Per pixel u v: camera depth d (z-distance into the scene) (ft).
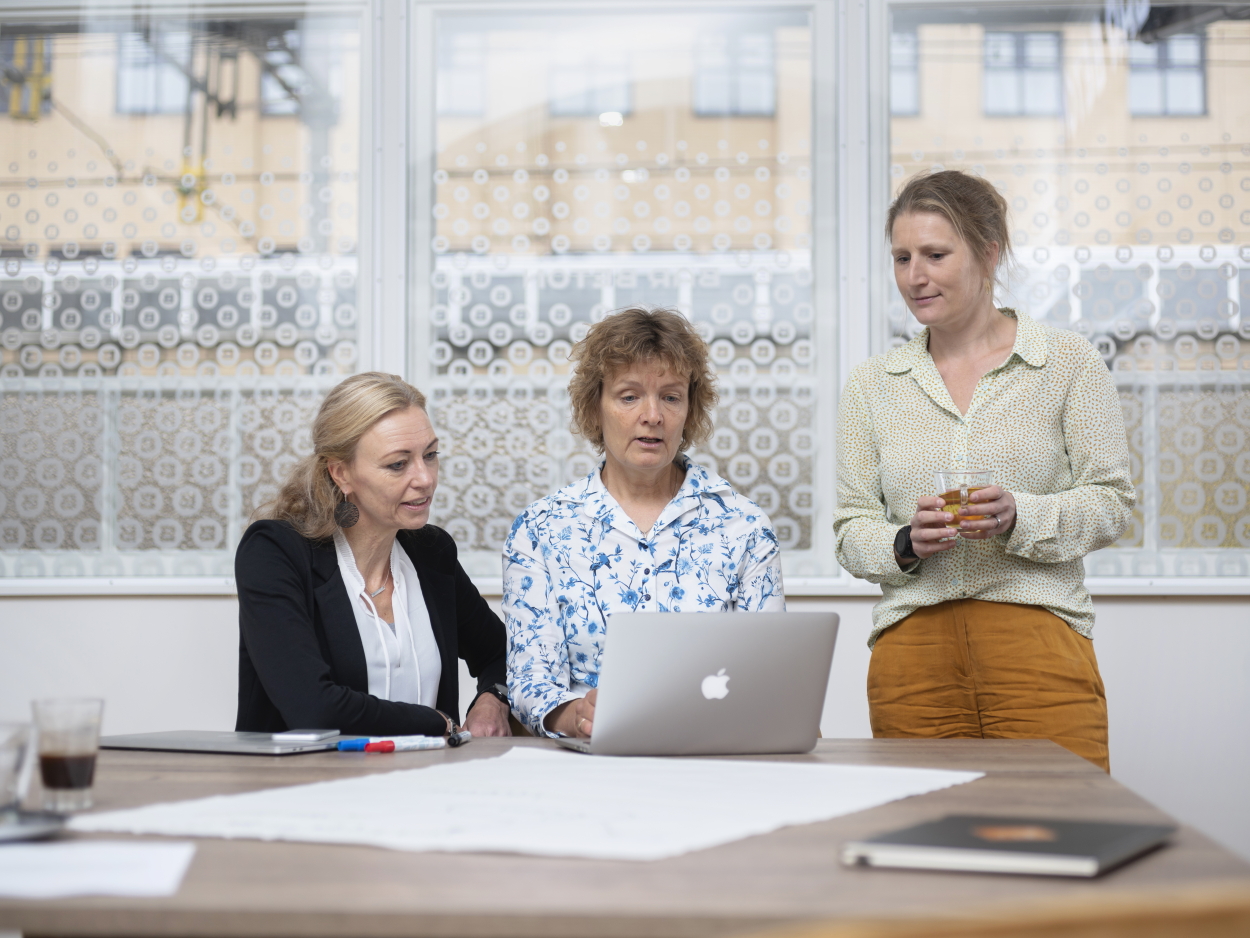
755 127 10.02
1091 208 9.82
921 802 3.36
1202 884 2.38
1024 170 9.86
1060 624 6.05
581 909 2.23
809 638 4.66
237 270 10.21
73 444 10.16
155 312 10.21
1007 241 6.38
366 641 6.07
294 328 10.17
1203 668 9.41
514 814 3.13
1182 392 9.71
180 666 9.82
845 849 2.58
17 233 10.28
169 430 10.16
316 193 10.19
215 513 10.11
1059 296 9.81
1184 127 9.82
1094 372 6.16
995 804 3.32
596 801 3.34
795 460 9.89
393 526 6.17
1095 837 2.64
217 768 4.12
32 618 9.84
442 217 10.14
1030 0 9.86
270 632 5.62
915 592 6.23
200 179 10.26
